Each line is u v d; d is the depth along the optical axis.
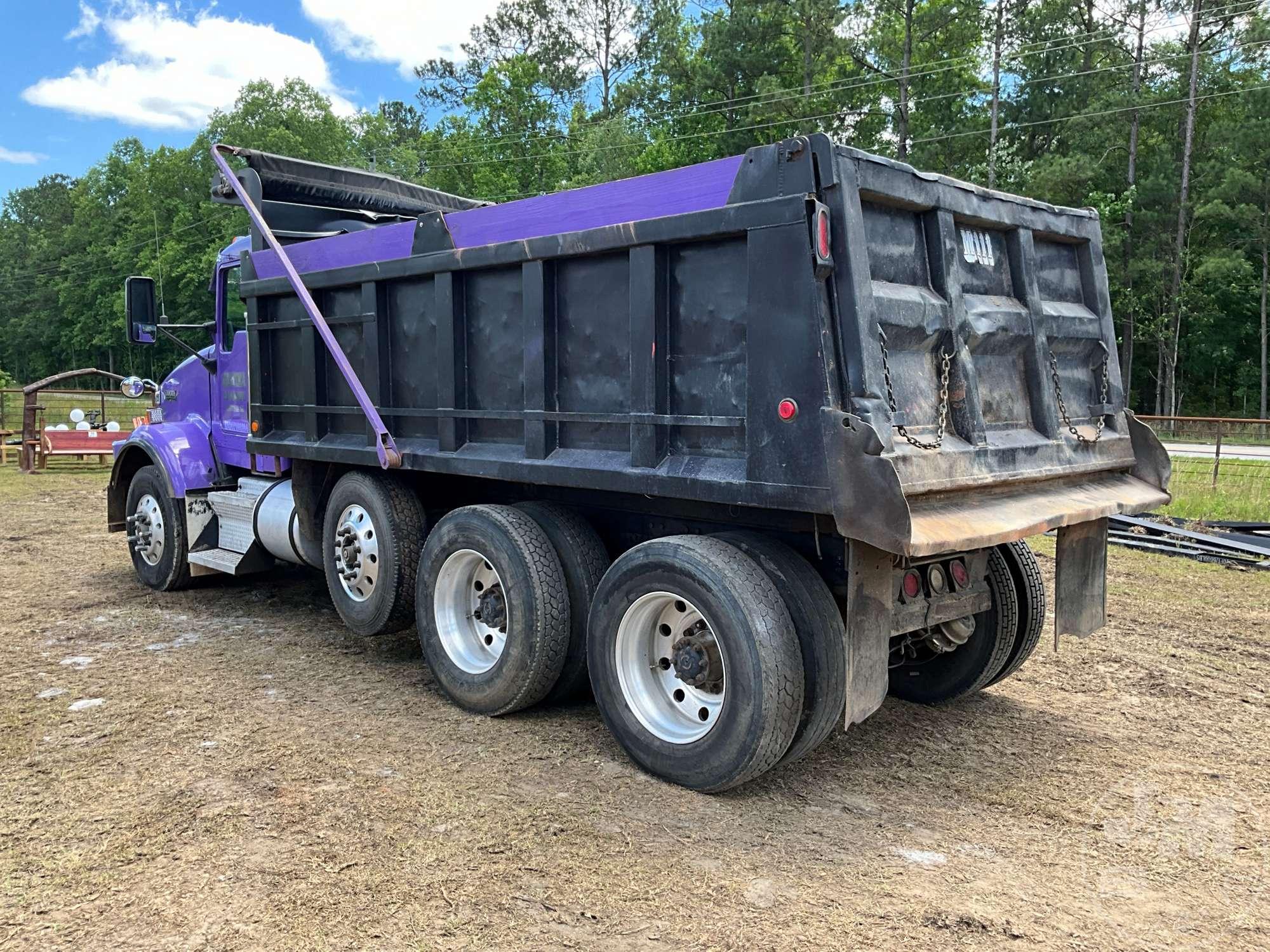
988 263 4.08
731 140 38.22
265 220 6.26
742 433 3.56
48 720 4.41
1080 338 4.56
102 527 10.62
